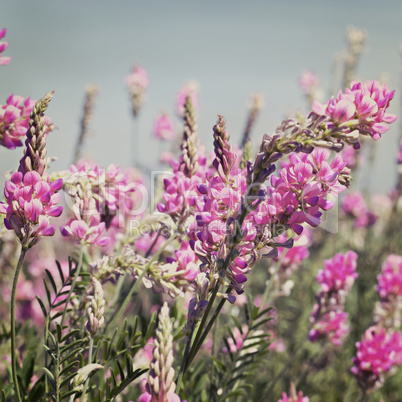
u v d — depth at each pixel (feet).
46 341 3.05
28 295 5.14
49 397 3.07
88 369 2.95
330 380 5.50
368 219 7.47
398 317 4.65
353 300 6.04
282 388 4.97
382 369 3.79
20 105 3.05
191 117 3.27
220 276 2.85
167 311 2.82
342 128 2.83
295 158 2.86
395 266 4.69
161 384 2.77
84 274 3.10
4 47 2.99
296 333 5.64
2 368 3.64
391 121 2.85
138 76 6.63
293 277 6.10
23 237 2.88
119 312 3.08
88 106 5.62
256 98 5.51
